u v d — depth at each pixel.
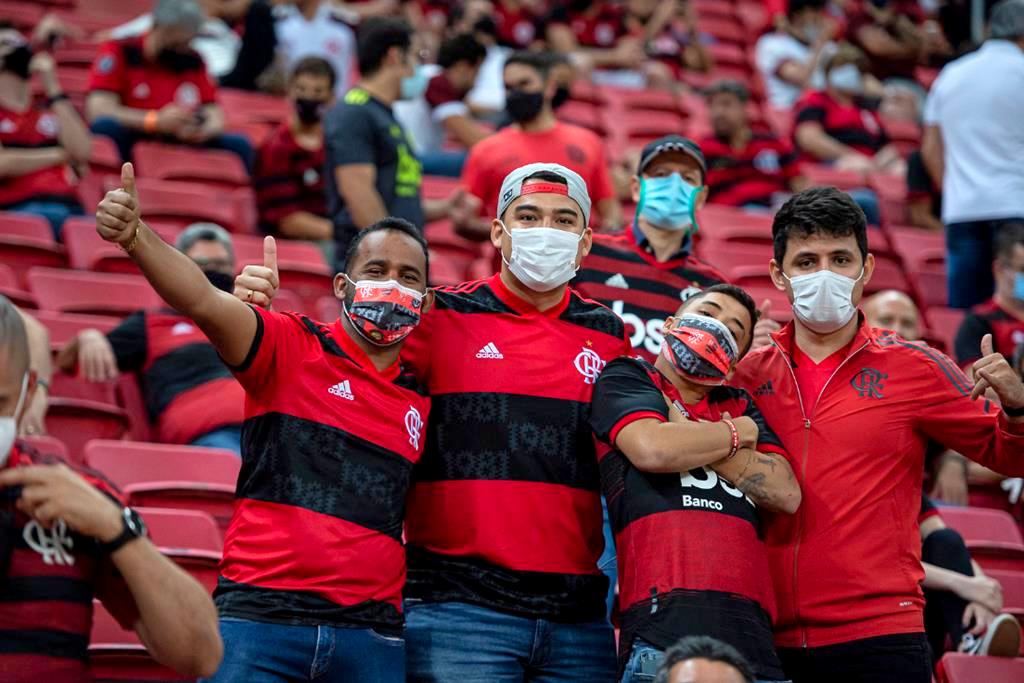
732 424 9.59
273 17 28.17
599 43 33.19
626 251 12.38
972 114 19.84
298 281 17.88
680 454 9.35
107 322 16.19
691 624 9.03
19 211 19.81
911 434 10.05
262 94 28.16
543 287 10.02
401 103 23.56
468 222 16.12
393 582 9.10
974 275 20.06
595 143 16.41
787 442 10.09
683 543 9.28
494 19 29.95
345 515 8.96
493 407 9.73
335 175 16.50
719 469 9.59
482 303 10.14
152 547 7.22
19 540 7.26
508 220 10.07
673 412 9.83
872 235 23.61
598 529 9.88
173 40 22.41
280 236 20.94
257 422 9.14
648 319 12.08
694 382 9.92
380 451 9.20
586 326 10.24
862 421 10.00
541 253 9.84
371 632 8.86
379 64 16.88
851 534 9.77
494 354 9.88
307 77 20.80
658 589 9.20
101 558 7.48
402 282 9.39
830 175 26.09
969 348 17.12
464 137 23.20
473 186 16.33
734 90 24.08
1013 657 11.73
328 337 9.43
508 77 16.19
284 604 8.70
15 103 20.20
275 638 8.62
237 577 8.86
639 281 12.23
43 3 30.05
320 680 8.74
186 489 12.69
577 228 10.10
